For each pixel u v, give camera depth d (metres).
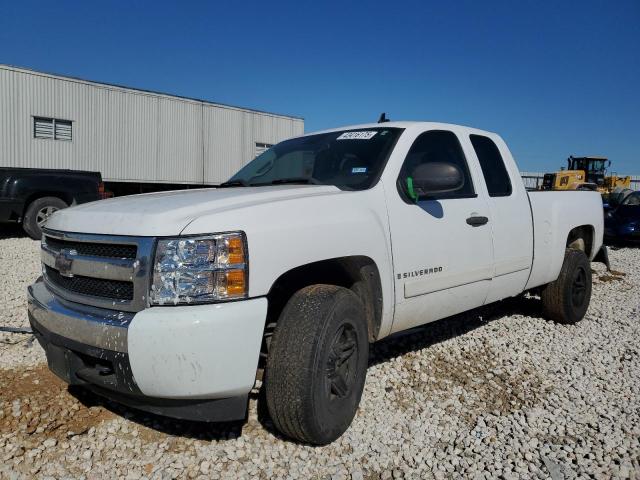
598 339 4.90
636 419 3.30
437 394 3.55
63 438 2.84
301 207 2.74
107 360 2.36
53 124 18.03
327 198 2.92
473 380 3.81
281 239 2.55
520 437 3.03
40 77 17.61
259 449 2.79
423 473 2.66
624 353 4.53
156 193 3.40
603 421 3.27
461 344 4.57
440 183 3.23
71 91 18.31
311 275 3.03
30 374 3.62
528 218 4.49
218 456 2.71
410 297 3.35
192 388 2.29
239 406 2.46
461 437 3.02
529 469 2.72
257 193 2.91
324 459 2.72
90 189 10.88
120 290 2.46
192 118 21.62
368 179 3.32
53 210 10.52
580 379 3.92
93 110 18.86
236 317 2.33
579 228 5.53
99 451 2.73
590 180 26.64
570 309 5.18
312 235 2.70
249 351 2.38
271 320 2.98
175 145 21.14
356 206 3.03
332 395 2.81
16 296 5.79
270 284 2.49
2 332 4.47
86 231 2.60
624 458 2.83
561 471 2.70
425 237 3.42
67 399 3.27
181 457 2.70
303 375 2.57
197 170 21.92
